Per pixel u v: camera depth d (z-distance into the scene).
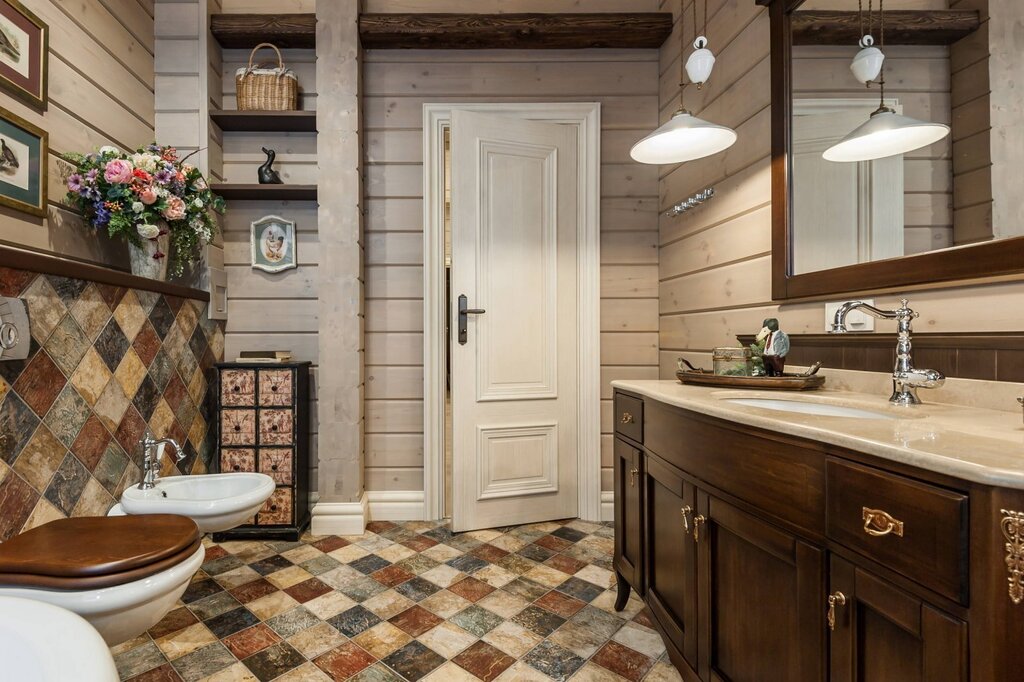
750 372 1.60
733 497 1.11
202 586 1.94
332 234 2.50
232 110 2.61
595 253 2.71
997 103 1.01
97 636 0.76
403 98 2.69
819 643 0.87
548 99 2.72
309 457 2.63
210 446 2.52
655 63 2.73
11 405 1.43
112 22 2.13
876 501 0.75
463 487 2.50
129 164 1.90
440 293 2.68
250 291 2.71
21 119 1.62
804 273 1.56
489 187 2.56
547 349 2.68
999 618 0.59
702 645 1.22
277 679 1.42
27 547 1.18
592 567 2.12
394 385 2.70
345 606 1.80
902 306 1.17
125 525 1.33
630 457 1.69
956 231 1.10
